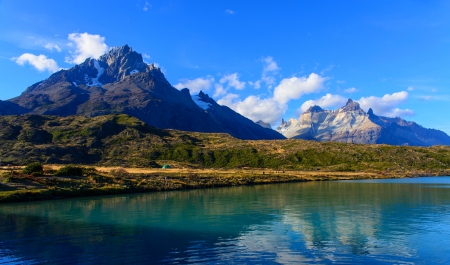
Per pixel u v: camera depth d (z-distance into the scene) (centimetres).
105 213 4450
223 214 4322
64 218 4075
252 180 10381
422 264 2327
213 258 2430
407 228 3438
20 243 2850
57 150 15462
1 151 14600
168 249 2656
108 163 15088
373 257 2461
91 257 2448
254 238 3023
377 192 7056
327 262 2355
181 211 4597
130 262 2339
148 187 7912
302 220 3881
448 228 3425
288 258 2431
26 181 6762
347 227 3491
